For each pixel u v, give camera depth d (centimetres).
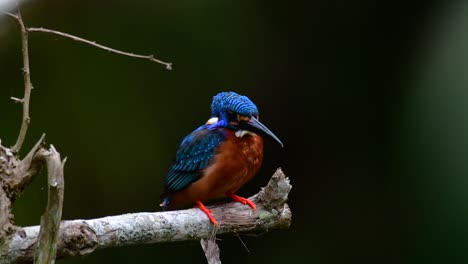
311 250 1356
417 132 1280
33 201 1205
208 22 1324
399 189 1314
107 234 566
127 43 1309
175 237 624
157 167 1302
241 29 1335
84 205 1282
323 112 1396
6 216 518
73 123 1288
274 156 1389
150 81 1314
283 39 1366
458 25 1291
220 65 1333
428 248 1259
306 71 1389
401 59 1374
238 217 659
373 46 1392
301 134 1398
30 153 528
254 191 1383
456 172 1220
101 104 1300
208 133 749
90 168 1287
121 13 1309
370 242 1336
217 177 735
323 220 1376
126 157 1295
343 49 1395
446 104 1252
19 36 1270
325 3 1372
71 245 522
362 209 1358
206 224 642
